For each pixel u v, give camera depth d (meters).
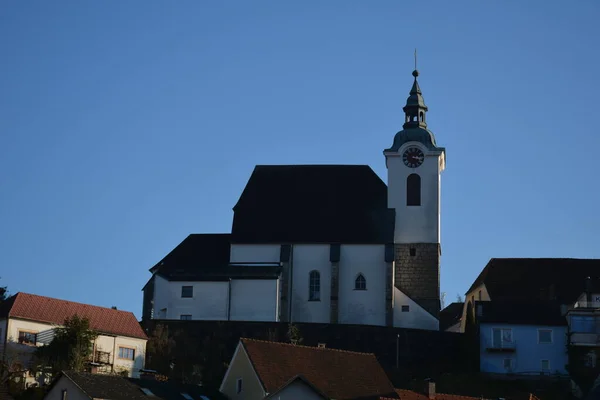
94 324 111.31
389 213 138.00
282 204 141.88
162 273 135.50
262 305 133.50
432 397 88.38
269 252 137.62
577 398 112.81
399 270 136.12
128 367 113.81
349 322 134.25
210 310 133.62
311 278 136.75
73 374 83.25
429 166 138.50
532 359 120.25
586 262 138.62
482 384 113.88
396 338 122.88
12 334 104.69
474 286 144.50
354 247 136.50
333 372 87.88
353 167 145.12
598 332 119.75
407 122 142.38
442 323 165.38
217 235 142.00
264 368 85.75
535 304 124.06
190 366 118.00
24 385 99.69
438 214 137.38
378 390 87.50
